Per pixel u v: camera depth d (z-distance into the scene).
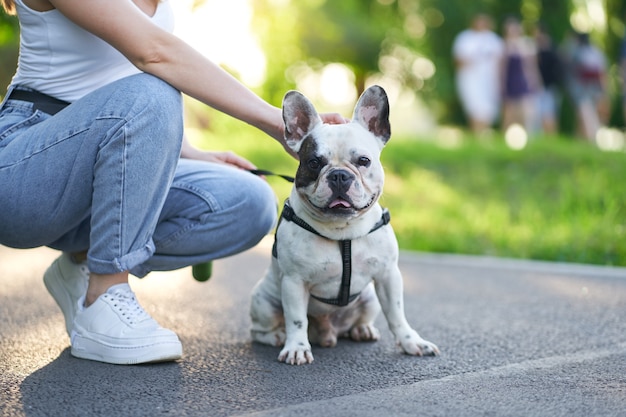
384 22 20.16
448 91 20.09
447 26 20.17
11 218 2.69
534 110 12.32
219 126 12.26
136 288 4.36
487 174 8.61
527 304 4.03
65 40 2.72
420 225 6.86
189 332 3.33
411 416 2.18
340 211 2.73
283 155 9.64
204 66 2.71
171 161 2.73
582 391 2.43
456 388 2.47
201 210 2.97
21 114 2.78
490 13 19.80
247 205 3.02
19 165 2.64
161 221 2.99
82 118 2.62
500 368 2.73
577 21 19.17
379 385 2.53
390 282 2.97
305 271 2.87
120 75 2.87
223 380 2.57
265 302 3.09
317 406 2.27
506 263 5.58
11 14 2.90
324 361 2.87
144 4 2.87
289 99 2.86
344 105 20.92
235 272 4.99
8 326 3.31
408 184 8.39
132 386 2.47
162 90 2.67
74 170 2.64
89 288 2.79
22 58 2.81
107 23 2.60
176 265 3.09
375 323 3.58
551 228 6.47
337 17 18.52
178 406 2.29
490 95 12.20
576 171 8.43
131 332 2.70
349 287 2.92
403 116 22.47
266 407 2.28
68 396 2.37
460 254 6.10
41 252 5.64
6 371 2.62
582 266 5.37
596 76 12.45
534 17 19.38
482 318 3.67
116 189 2.62
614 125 17.44
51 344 3.00
